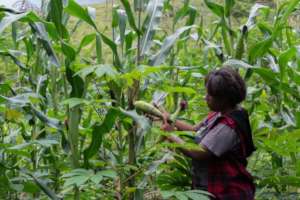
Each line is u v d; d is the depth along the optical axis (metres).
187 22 3.39
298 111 3.22
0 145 2.51
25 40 3.27
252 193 2.71
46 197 2.84
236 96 2.62
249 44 3.97
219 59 3.38
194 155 2.58
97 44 2.57
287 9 2.98
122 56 2.68
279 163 3.34
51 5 2.51
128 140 2.61
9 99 2.55
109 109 2.32
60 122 2.64
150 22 2.77
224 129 2.60
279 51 3.44
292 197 3.27
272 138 2.98
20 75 3.56
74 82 2.46
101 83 2.97
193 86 3.74
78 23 3.14
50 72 3.14
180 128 2.77
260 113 3.49
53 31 2.53
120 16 2.71
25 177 2.65
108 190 2.52
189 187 3.00
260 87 3.62
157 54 2.71
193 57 4.38
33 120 2.86
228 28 3.34
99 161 2.54
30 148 2.83
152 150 2.67
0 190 2.61
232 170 2.63
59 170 2.89
